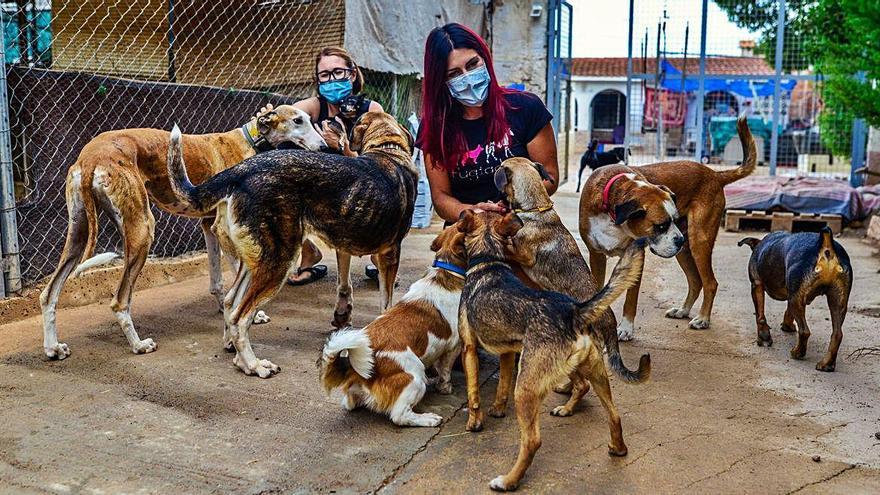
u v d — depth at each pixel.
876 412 3.63
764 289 4.77
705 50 14.08
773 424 3.48
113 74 7.10
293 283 6.30
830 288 4.21
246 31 7.86
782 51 13.51
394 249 4.52
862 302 5.84
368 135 4.55
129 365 4.16
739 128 5.07
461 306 3.38
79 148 5.66
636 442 3.27
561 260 3.84
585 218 4.63
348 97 5.44
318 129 5.46
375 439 3.29
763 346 4.73
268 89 8.15
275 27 8.00
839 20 10.47
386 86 10.41
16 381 3.87
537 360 2.89
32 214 5.31
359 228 4.17
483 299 3.21
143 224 4.32
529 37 14.12
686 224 5.16
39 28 6.18
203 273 6.62
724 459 3.10
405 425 3.43
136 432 3.31
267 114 5.02
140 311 5.31
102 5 6.95
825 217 9.54
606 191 4.45
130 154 4.34
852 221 9.69
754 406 3.70
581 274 3.85
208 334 4.80
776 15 13.62
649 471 2.99
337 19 8.49
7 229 4.96
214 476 2.93
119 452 3.12
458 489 2.86
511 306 3.08
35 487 2.81
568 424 3.48
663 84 17.06
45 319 4.20
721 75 14.08
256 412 3.56
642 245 2.87
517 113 4.46
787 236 4.57
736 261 7.67
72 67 6.93
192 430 3.35
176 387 3.85
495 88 4.37
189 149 4.72
